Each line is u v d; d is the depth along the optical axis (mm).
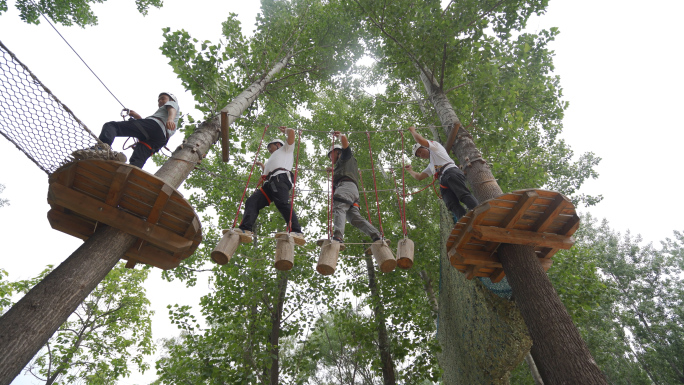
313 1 10219
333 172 5059
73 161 3432
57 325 2912
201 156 5281
